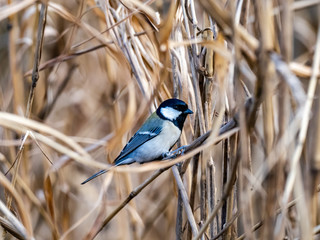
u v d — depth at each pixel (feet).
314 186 14.37
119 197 28.89
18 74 30.89
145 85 23.59
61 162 25.61
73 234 32.60
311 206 14.42
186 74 23.72
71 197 33.01
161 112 27.30
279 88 14.92
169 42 16.72
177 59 23.77
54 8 26.96
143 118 31.76
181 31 23.80
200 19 28.17
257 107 14.65
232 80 19.54
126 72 25.67
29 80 33.42
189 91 23.72
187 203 21.24
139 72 23.82
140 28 25.88
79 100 35.58
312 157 14.21
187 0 22.53
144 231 32.32
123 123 23.86
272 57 13.73
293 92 13.33
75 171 33.68
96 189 34.22
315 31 35.24
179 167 24.04
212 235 21.25
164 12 33.99
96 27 34.40
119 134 24.08
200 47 23.66
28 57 34.83
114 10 25.27
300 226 14.79
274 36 15.06
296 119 13.89
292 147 14.53
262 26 13.80
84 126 34.86
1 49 36.09
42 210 24.53
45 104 33.32
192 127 23.77
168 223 32.24
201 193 22.02
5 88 35.19
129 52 24.09
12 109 33.24
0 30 36.40
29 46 32.55
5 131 27.91
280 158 14.24
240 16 19.93
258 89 14.24
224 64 16.87
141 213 32.78
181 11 23.47
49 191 24.53
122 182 30.35
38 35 23.94
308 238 14.17
